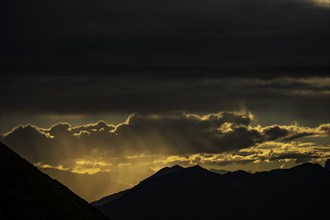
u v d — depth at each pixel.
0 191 128.38
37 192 137.62
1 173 137.25
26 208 127.06
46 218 127.69
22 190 134.25
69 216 133.62
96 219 141.00
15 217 121.00
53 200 137.38
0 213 118.88
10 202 125.75
